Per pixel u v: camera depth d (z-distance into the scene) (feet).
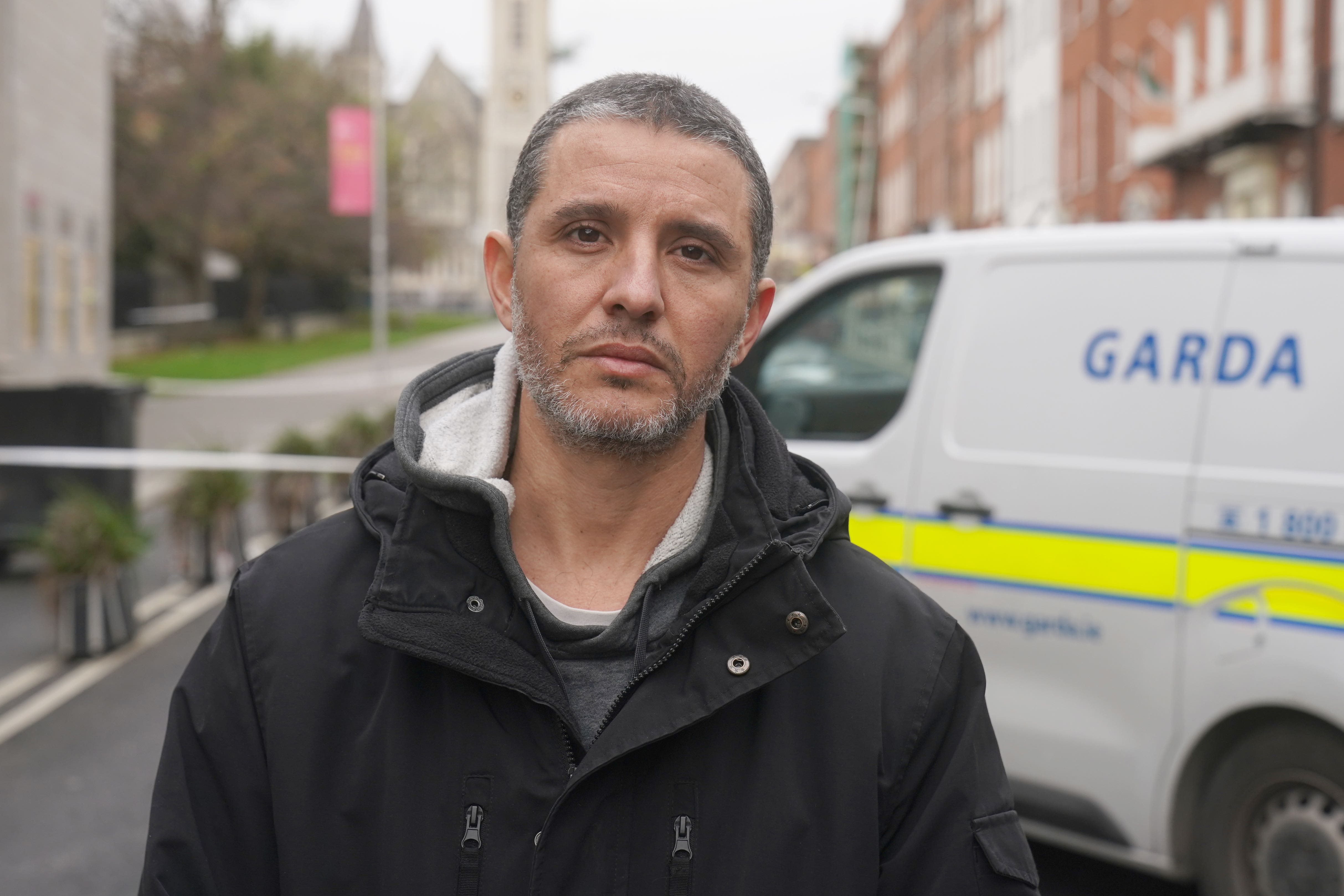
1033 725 11.87
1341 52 58.23
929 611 4.67
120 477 30.53
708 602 4.31
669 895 4.20
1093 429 11.78
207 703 4.45
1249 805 10.70
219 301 159.74
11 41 61.36
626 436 4.40
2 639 23.32
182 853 4.32
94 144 75.61
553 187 4.45
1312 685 10.18
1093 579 11.55
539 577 4.72
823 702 4.42
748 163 4.54
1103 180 85.87
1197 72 71.72
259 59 139.33
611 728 4.19
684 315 4.41
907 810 4.49
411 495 4.39
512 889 4.18
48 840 13.79
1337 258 10.63
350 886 4.25
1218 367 11.10
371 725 4.35
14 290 62.08
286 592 4.53
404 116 169.48
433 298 283.18
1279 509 10.53
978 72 122.42
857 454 13.52
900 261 13.88
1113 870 12.80
